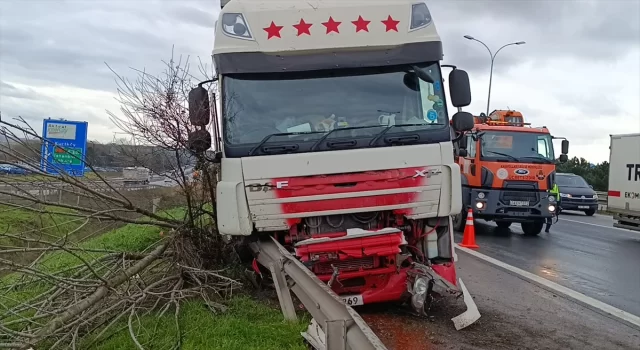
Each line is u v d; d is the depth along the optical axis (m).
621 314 6.93
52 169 5.61
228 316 5.61
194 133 6.82
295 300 5.88
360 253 5.71
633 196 15.29
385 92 6.16
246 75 6.08
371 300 6.07
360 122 6.03
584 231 17.33
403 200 5.93
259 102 6.02
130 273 5.67
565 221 21.42
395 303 6.78
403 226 6.23
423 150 5.95
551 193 14.83
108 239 11.50
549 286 8.48
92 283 5.38
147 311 5.63
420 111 6.14
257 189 5.76
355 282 6.19
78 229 6.31
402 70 6.24
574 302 7.50
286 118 5.99
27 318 4.93
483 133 14.74
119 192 6.51
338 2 6.30
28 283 6.08
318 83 6.12
